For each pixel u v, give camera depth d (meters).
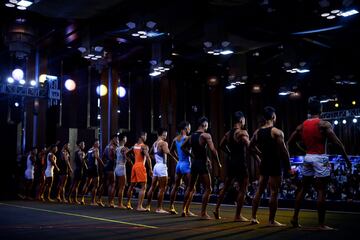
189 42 14.93
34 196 13.38
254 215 5.29
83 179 9.92
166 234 4.24
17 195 13.36
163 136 7.46
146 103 18.59
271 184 5.07
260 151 5.50
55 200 11.07
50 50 15.31
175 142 7.08
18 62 15.48
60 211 7.23
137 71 18.27
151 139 18.48
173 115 18.66
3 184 14.27
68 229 4.70
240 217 5.64
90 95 17.50
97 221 5.58
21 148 15.44
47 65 16.22
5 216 6.30
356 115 23.75
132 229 4.68
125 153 8.41
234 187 11.04
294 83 19.30
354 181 12.42
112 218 5.99
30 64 15.00
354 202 8.09
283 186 13.48
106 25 12.85
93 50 13.09
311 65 16.38
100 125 16.48
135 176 7.81
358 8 10.11
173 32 13.69
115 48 15.23
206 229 4.66
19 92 13.73
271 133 5.07
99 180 10.05
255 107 21.28
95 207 8.33
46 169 10.91
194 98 20.62
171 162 17.50
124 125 18.53
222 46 12.61
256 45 14.77
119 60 16.53
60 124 16.48
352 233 4.34
